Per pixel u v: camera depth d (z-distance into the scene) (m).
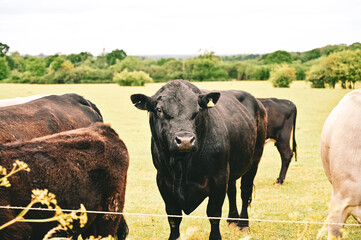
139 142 19.89
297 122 26.50
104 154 4.46
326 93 51.78
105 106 38.38
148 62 123.94
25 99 8.09
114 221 4.71
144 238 6.83
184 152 5.13
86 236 4.71
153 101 5.49
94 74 94.62
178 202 5.70
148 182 11.69
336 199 4.40
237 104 6.95
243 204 7.49
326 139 4.73
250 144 6.80
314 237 6.63
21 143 3.94
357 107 4.33
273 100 12.56
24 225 3.71
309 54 134.88
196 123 5.35
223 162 5.79
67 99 7.63
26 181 3.70
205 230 7.25
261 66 102.88
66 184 4.01
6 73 98.12
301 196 9.52
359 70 68.06
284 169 11.67
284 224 7.45
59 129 6.60
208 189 5.80
